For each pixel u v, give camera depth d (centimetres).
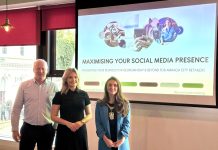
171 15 321
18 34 442
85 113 315
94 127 381
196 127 316
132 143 356
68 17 404
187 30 312
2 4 429
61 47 430
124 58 351
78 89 309
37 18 425
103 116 297
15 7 434
